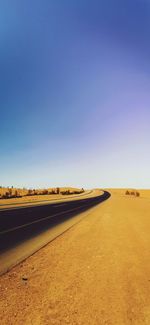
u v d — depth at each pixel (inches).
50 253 297.7
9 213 800.3
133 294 175.9
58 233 443.5
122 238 390.3
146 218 641.6
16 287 187.2
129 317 143.0
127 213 781.9
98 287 188.9
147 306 157.2
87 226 529.0
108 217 683.4
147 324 135.9
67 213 828.6
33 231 455.5
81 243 358.3
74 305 157.2
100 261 262.7
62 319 139.5
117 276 214.8
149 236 403.5
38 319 139.1
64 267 241.3
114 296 172.1
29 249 314.7
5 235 405.4
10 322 135.3
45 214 788.0
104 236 411.2
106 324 135.3
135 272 226.1
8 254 286.0
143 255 286.7
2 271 225.5
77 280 204.2
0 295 171.6
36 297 168.9
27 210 938.1
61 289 184.1
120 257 278.5
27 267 240.1
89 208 1042.1
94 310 150.9
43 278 208.7
